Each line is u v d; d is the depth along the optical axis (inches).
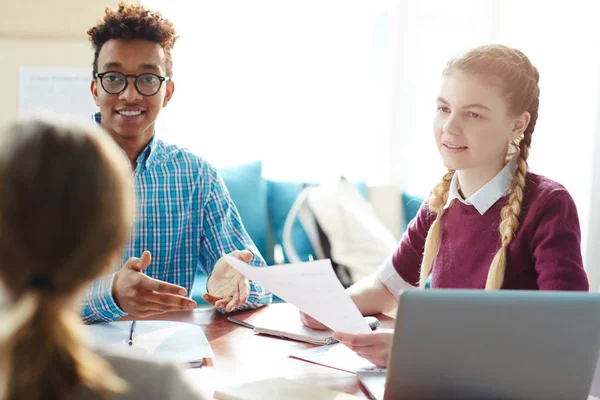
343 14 150.5
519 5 155.3
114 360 28.8
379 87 153.8
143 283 59.4
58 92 135.0
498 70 62.0
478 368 42.3
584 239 150.2
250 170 138.0
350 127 152.8
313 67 149.9
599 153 148.3
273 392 47.4
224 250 82.3
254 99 147.4
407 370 41.5
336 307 55.7
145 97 78.5
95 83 81.3
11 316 26.2
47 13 134.0
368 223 134.3
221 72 145.3
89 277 27.4
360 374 53.2
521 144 65.3
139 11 78.9
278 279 55.4
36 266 26.3
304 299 54.9
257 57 146.7
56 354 25.9
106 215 27.0
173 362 29.5
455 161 64.4
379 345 53.6
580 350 43.6
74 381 26.2
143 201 79.9
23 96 133.6
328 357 57.6
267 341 62.1
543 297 41.8
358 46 151.9
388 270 72.9
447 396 42.6
